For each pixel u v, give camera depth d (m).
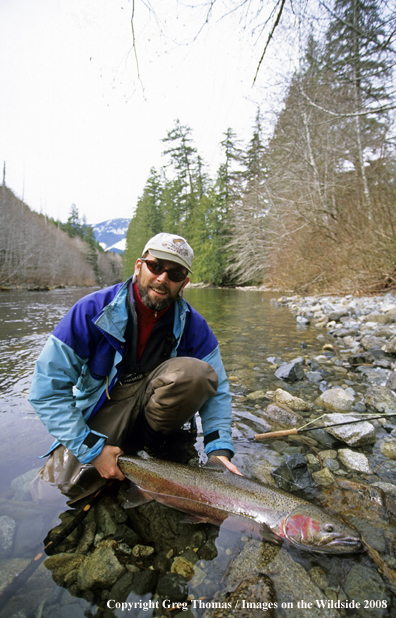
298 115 11.84
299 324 7.21
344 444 2.33
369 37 5.99
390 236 8.27
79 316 1.84
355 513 1.65
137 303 2.00
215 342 2.24
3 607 1.18
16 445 2.28
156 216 53.94
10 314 9.10
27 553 1.42
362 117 10.30
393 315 6.39
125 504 1.74
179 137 44.12
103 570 1.33
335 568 1.35
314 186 11.97
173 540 1.52
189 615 1.16
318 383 3.50
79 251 69.88
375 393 3.01
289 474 1.97
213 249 31.91
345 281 10.42
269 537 1.54
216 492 1.74
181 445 2.32
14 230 34.75
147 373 2.12
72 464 1.90
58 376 1.79
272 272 18.72
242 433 2.48
